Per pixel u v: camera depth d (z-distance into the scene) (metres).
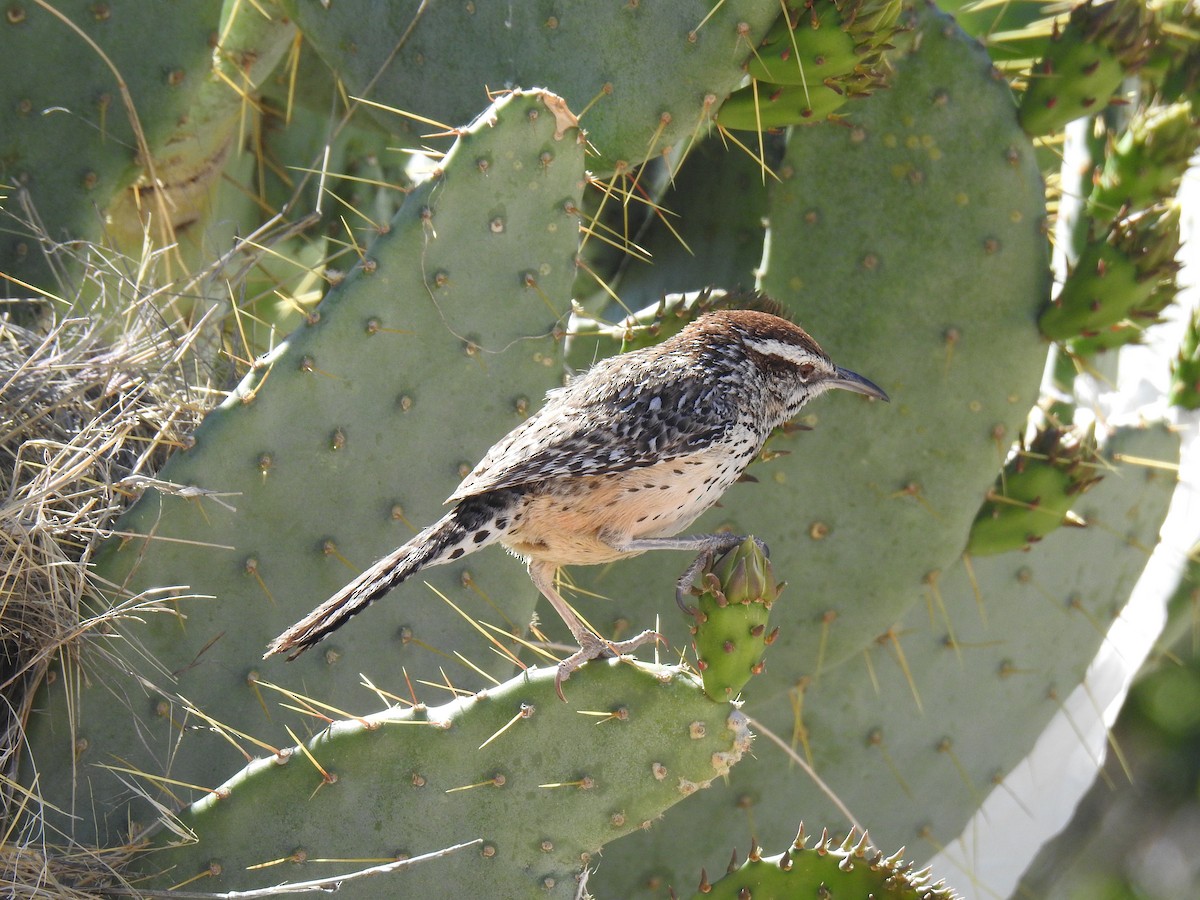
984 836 11.45
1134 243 7.66
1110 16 7.63
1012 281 7.95
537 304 7.05
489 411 7.05
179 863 5.97
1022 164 7.90
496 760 5.77
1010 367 8.00
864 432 8.07
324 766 5.88
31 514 6.73
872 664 8.96
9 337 7.59
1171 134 8.12
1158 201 8.25
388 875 5.81
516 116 6.87
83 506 6.93
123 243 8.94
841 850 5.93
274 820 5.92
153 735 6.62
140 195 8.98
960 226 7.94
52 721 6.49
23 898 5.84
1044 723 9.48
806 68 7.24
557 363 7.11
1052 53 7.73
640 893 8.64
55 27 8.05
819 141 8.03
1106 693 11.24
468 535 6.17
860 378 7.47
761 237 9.02
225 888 5.93
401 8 7.75
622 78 7.38
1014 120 7.88
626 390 6.48
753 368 6.98
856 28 7.12
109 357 7.56
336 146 10.19
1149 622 10.86
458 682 7.09
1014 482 8.33
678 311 7.77
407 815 5.84
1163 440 9.47
